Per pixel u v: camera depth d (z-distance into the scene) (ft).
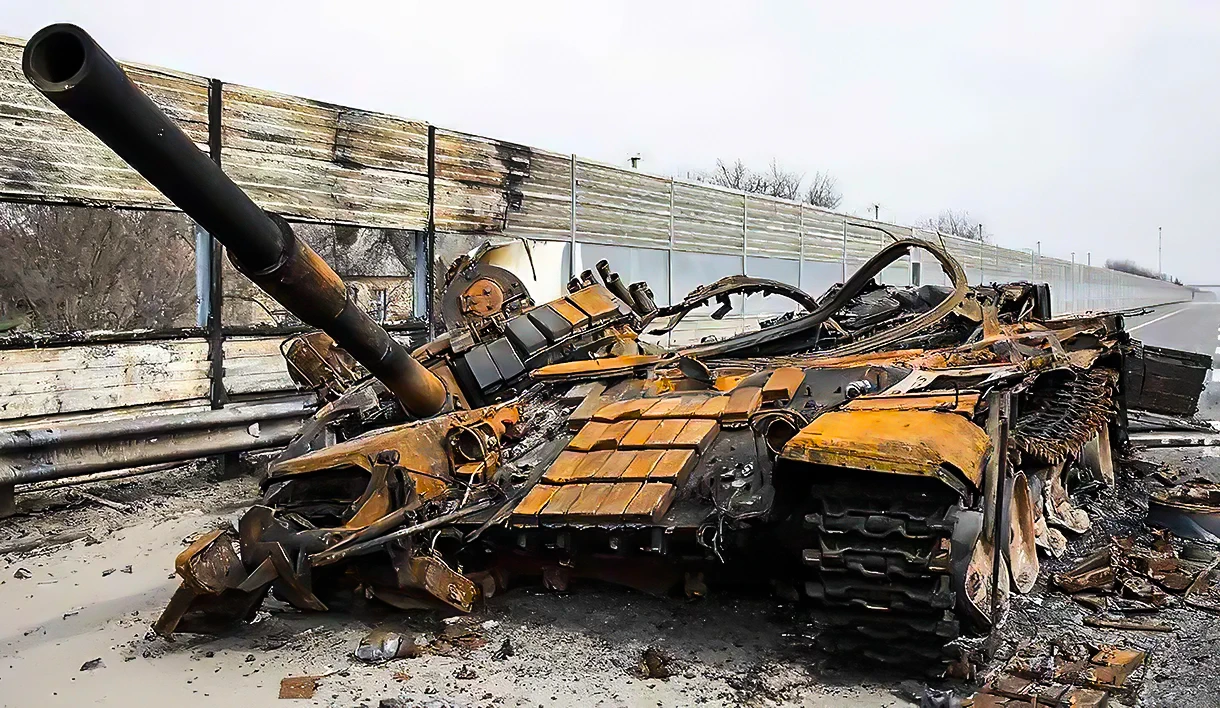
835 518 15.67
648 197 67.10
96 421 34.99
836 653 18.01
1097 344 32.12
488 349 26.37
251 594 19.13
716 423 19.53
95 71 12.35
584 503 17.66
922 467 14.55
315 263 17.83
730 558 18.90
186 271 48.78
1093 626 19.79
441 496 19.71
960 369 20.11
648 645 18.70
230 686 17.12
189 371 38.04
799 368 21.38
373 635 19.58
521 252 56.49
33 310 42.98
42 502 32.71
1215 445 43.21
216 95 37.78
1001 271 141.38
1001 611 17.54
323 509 20.65
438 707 15.87
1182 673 17.12
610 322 28.45
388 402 25.26
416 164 46.83
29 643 19.54
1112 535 27.55
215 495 34.32
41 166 32.60
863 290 34.91
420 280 48.60
